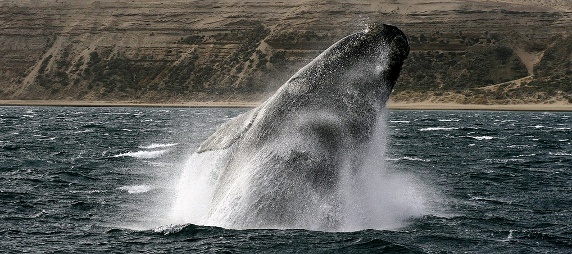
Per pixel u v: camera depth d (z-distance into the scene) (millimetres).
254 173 59594
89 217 80375
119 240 67250
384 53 59094
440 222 75812
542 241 69375
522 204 91625
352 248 60156
